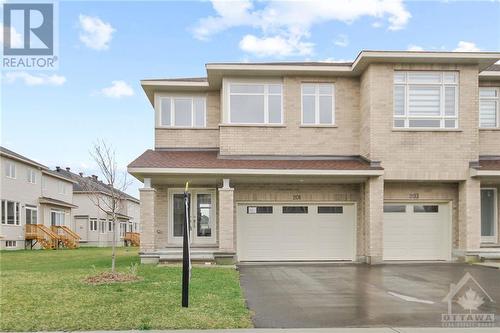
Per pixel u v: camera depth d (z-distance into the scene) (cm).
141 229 1733
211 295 1012
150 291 1052
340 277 1370
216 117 2069
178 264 1659
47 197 4066
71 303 924
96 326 762
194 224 1923
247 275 1413
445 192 1894
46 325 767
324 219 1909
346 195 1902
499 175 1772
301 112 1942
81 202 4909
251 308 916
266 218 1902
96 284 1146
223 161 1828
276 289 1147
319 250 1897
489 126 2005
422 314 870
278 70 1902
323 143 1938
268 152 1922
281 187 1898
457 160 1823
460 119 1834
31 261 1995
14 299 963
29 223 3691
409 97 1847
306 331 744
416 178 1809
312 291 1120
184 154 1964
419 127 1834
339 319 828
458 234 1872
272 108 1953
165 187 1925
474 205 1809
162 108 2066
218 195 1917
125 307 890
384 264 1744
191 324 776
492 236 1961
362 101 1922
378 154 1808
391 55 1783
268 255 1889
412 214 1897
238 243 1883
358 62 1830
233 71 1897
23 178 3597
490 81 2009
